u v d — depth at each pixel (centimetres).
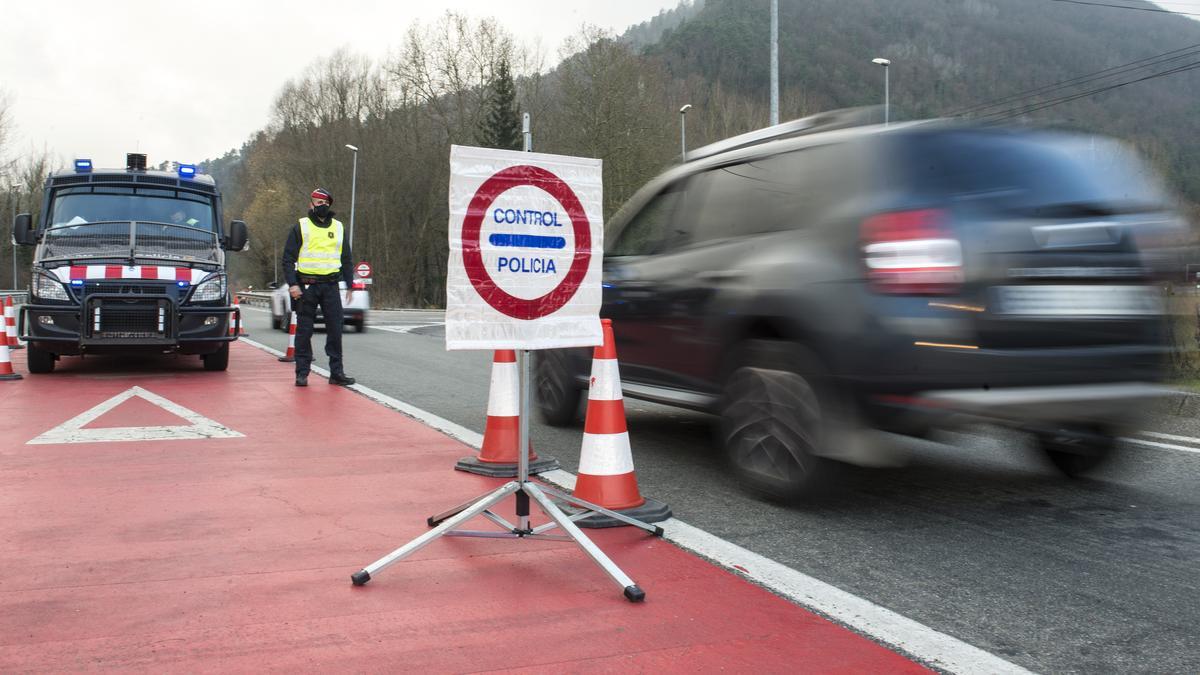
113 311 925
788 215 449
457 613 296
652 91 4531
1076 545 384
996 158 413
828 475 421
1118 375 411
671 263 532
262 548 364
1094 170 441
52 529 388
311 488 466
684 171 560
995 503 454
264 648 267
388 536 383
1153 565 358
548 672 253
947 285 376
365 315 1792
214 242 1052
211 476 491
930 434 397
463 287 327
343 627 283
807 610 305
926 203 385
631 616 296
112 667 253
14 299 4288
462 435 618
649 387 558
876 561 360
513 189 337
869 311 386
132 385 888
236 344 1467
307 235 884
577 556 360
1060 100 2228
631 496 419
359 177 5609
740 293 457
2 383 896
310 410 730
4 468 506
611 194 4272
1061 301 398
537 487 368
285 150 6216
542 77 5641
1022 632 289
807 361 420
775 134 489
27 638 272
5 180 5216
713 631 284
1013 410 386
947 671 259
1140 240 429
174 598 307
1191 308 822
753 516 426
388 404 764
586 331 358
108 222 1006
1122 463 481
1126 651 275
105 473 496
